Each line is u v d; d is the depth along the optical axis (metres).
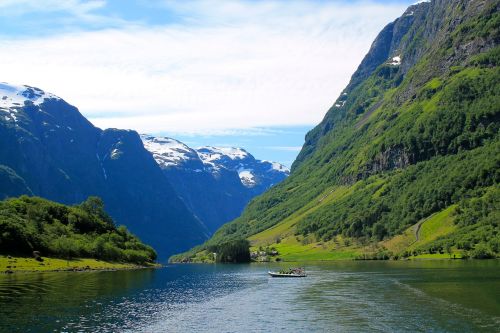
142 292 157.50
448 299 128.62
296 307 126.75
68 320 105.88
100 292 150.38
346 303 130.38
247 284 193.12
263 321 108.06
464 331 92.38
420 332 92.75
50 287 158.00
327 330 97.25
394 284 170.75
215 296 151.75
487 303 120.19
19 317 107.88
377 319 106.19
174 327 102.12
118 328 100.38
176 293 158.88
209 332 97.38
